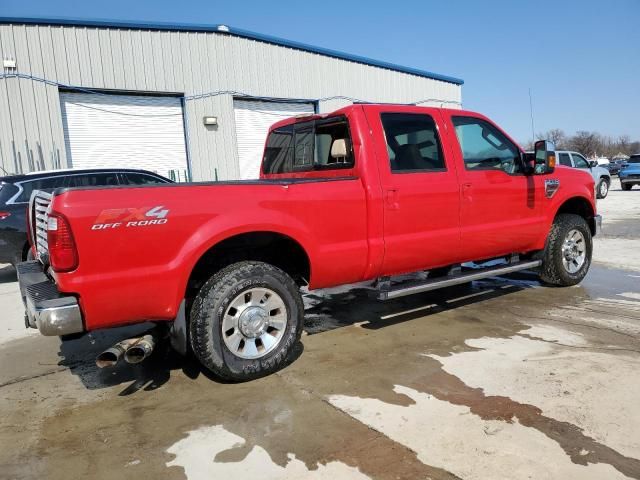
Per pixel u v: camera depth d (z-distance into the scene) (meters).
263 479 2.60
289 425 3.14
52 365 4.48
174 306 3.50
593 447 2.71
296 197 3.90
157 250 3.39
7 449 3.04
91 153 14.84
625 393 3.30
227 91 16.91
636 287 6.15
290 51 18.44
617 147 100.94
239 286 3.66
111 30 14.75
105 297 3.26
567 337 4.41
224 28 16.53
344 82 20.06
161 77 15.64
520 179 5.40
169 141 16.12
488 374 3.71
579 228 6.05
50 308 3.15
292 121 5.28
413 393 3.47
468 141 5.06
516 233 5.41
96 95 14.83
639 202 18.62
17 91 13.58
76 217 3.14
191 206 3.49
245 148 17.80
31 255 4.76
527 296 5.86
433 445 2.82
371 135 4.36
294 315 3.96
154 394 3.73
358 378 3.78
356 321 5.22
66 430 3.25
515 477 2.50
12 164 13.63
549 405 3.19
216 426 3.18
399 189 4.41
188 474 2.69
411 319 5.19
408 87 22.38
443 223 4.75
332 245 4.12
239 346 3.82
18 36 13.51
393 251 4.43
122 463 2.83
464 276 5.02
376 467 2.64
